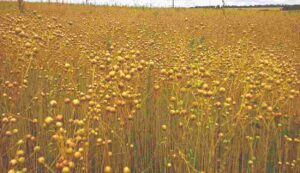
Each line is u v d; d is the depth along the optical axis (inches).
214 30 491.8
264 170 148.6
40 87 183.2
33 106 167.3
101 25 383.2
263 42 431.2
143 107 162.9
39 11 660.1
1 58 224.4
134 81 172.4
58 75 210.5
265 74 175.0
